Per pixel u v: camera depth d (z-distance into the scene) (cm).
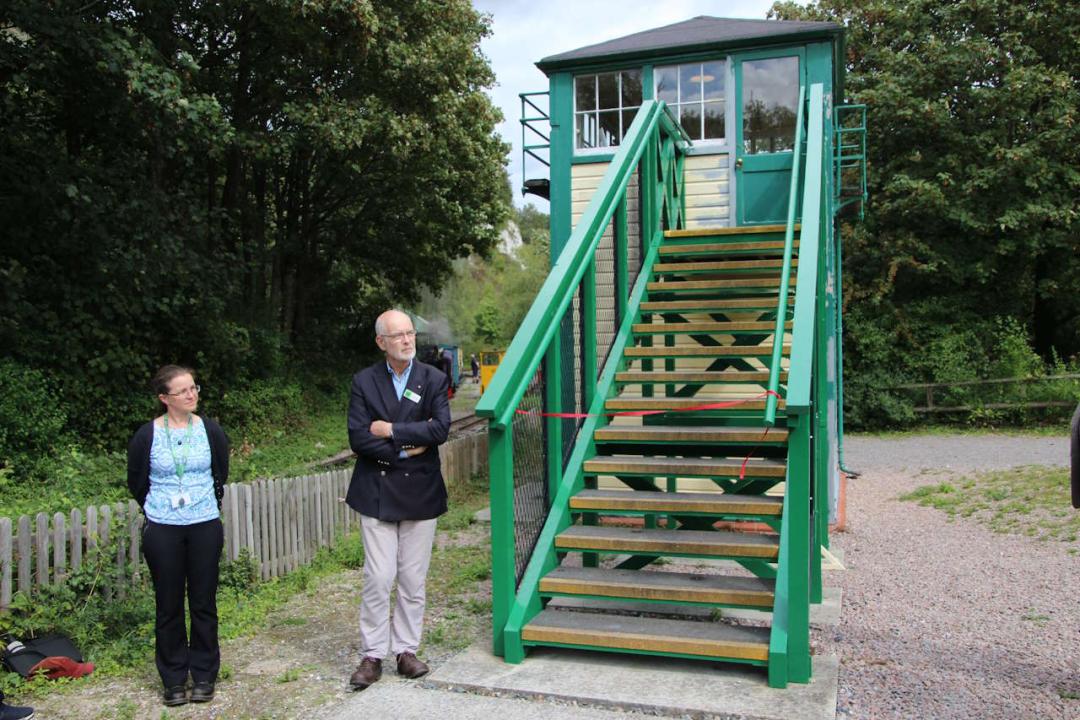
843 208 989
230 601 579
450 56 1716
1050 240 1998
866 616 538
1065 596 577
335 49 1520
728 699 381
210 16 1453
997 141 2008
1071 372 1992
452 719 374
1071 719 372
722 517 486
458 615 543
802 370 415
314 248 2255
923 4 2091
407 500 420
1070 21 1988
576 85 896
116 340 1210
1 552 474
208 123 1174
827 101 823
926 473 1236
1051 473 1072
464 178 2177
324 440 1644
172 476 409
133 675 451
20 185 1064
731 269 681
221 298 1473
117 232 1183
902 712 381
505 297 6750
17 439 985
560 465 509
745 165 850
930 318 2108
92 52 1020
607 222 579
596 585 454
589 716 374
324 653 479
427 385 431
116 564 537
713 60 862
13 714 384
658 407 550
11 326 1047
